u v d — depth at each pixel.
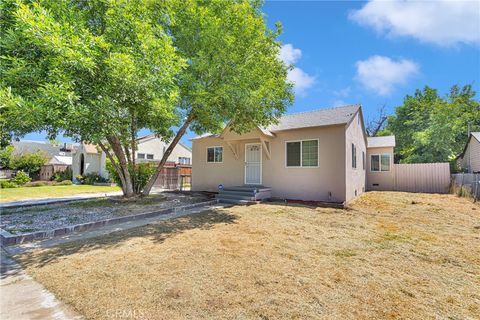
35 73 5.54
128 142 10.43
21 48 5.64
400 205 9.63
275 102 9.55
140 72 6.20
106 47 5.90
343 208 8.89
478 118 21.36
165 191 14.62
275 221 6.74
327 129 10.15
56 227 5.77
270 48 9.30
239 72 7.97
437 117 21.17
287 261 3.86
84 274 3.34
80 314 2.48
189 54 8.34
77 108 5.57
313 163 10.44
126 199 9.87
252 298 2.76
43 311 2.53
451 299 2.80
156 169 11.62
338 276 3.35
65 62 5.34
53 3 6.23
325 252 4.31
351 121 10.70
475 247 4.65
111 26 6.82
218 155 13.61
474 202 10.25
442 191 14.70
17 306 2.61
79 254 4.14
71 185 19.44
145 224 6.38
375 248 4.56
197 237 5.16
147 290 2.92
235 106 8.19
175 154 27.19
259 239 5.04
